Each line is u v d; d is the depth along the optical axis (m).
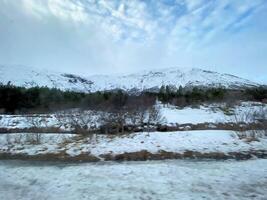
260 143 14.45
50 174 10.23
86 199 7.50
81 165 11.67
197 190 8.04
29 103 31.92
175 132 16.45
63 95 37.00
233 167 10.69
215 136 15.52
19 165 11.96
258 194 7.62
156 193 7.85
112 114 18.88
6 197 7.89
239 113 28.55
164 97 37.06
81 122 18.83
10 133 17.72
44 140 15.80
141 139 15.17
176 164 11.46
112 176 9.67
